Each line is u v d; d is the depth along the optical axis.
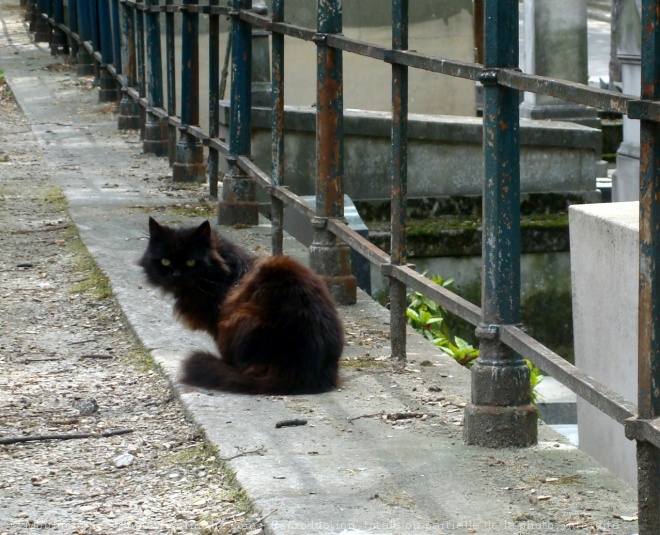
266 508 4.18
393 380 4.99
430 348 5.29
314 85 10.98
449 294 4.73
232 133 6.91
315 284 4.97
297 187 8.33
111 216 7.29
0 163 9.72
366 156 8.41
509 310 4.46
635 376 4.89
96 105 13.46
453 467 4.38
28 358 5.31
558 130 8.66
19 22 23.41
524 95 11.48
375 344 5.32
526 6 11.56
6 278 6.18
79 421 4.80
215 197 7.97
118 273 6.07
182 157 8.70
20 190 8.40
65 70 16.66
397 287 5.09
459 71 4.50
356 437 4.57
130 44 11.61
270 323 4.90
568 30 11.35
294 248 6.41
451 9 11.27
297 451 4.48
